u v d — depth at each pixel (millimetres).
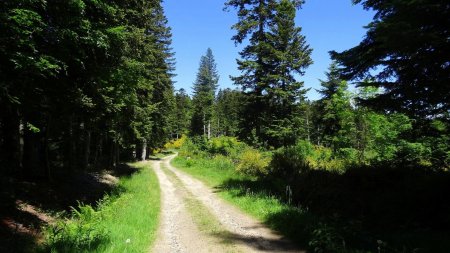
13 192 10734
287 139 29828
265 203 12789
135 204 12797
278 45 29000
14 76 8250
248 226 10422
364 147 26219
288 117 30391
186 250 8047
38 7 8586
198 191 18422
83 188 16906
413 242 7398
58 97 11469
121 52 13430
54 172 18484
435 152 12781
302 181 14062
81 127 21172
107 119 18094
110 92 14305
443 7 7641
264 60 28344
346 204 11469
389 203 10305
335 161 18750
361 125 27547
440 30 8070
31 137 14531
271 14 27953
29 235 8250
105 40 10695
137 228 9398
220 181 21734
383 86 10305
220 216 11930
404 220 9266
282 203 12320
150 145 53312
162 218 11633
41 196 12406
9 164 11727
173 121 99250
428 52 8312
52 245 7090
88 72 11680
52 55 9227
